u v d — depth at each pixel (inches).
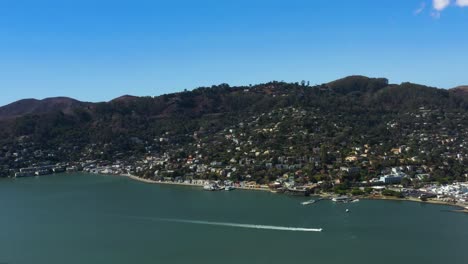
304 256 7317.9
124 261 7342.5
